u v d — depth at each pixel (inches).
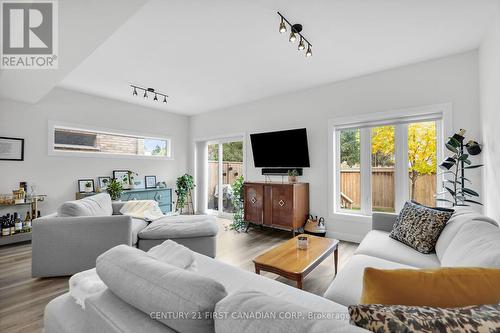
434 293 27.2
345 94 142.5
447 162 97.9
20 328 62.7
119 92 165.8
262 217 158.9
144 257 38.2
